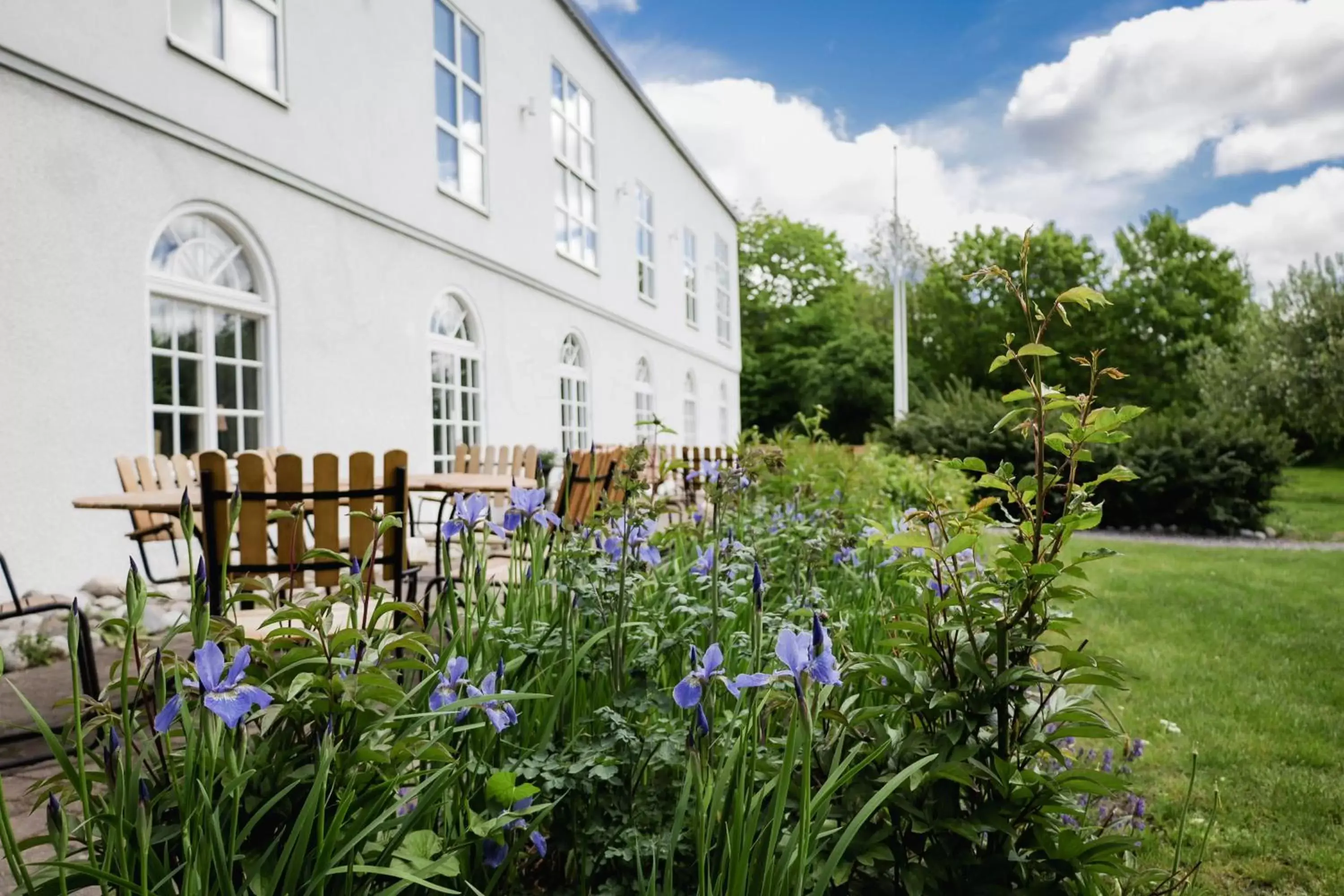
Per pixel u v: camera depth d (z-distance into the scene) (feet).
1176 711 12.68
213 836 3.83
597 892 5.11
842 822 5.03
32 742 9.53
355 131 26.13
